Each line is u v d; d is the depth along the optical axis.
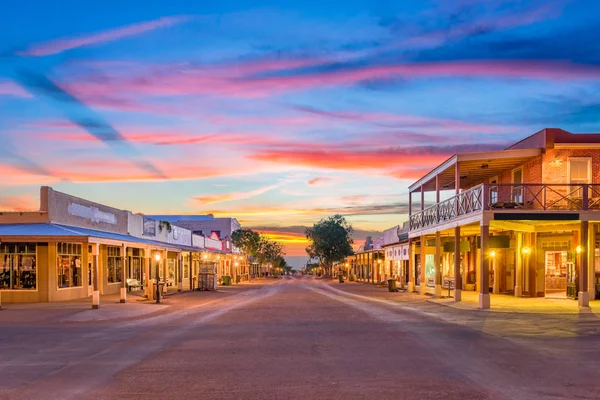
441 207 28.23
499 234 30.52
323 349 11.83
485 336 13.78
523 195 24.44
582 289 21.53
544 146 24.08
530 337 13.57
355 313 20.38
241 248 74.50
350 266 80.56
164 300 28.23
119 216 33.50
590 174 23.83
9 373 9.57
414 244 40.72
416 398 7.72
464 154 25.06
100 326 16.83
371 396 7.83
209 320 18.20
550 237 26.69
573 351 11.45
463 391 8.09
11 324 17.42
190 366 10.07
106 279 31.52
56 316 18.95
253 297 31.52
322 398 7.73
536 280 27.05
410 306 23.92
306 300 28.53
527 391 8.09
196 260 50.53
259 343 12.75
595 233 25.19
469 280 33.94
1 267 25.05
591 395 7.87
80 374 9.46
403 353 11.28
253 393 8.05
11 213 24.72
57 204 25.55
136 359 10.84
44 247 25.08
